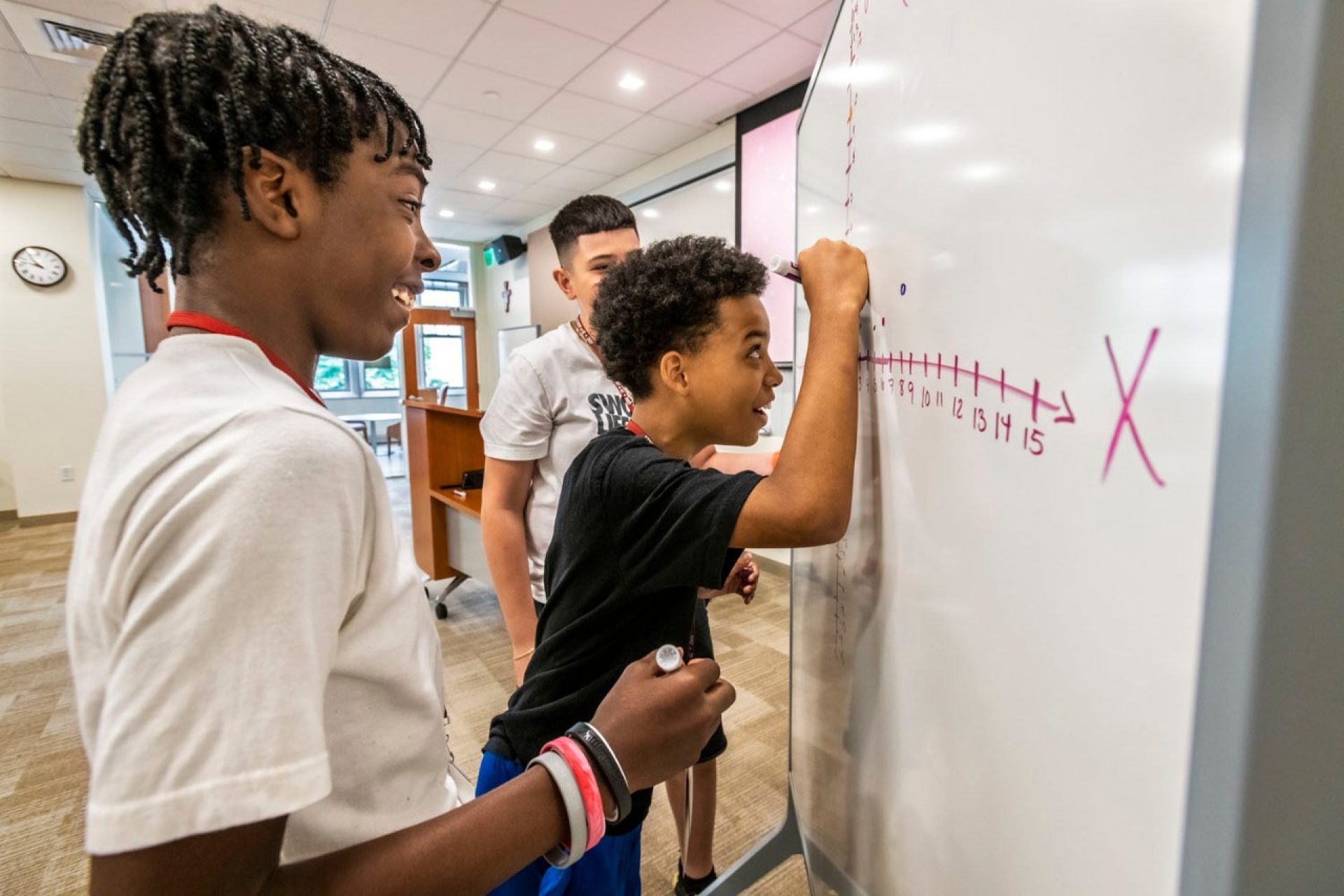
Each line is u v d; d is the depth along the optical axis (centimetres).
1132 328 23
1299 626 19
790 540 48
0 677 221
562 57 286
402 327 49
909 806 47
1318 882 21
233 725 27
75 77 284
